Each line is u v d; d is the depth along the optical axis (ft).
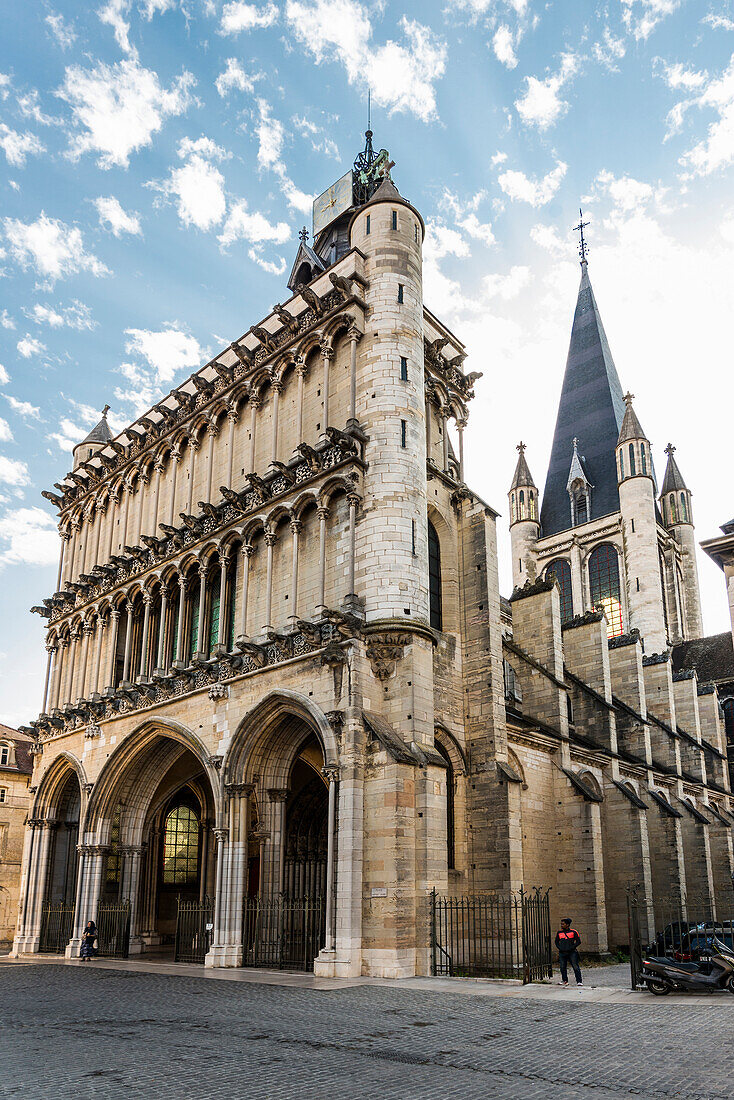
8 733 228.84
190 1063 44.37
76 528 169.58
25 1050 48.19
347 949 87.92
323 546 108.88
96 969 103.50
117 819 135.64
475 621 120.98
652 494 291.58
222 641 120.26
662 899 161.17
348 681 97.45
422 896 90.02
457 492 127.95
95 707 141.28
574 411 339.36
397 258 119.03
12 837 215.10
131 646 140.36
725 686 276.21
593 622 170.19
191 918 116.57
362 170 176.96
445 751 112.98
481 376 142.20
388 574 102.01
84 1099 36.81
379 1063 44.32
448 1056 46.06
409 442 109.81
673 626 306.55
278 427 125.39
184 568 132.77
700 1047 47.83
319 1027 55.57
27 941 141.28
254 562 121.19
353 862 90.48
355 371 114.62
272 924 104.53
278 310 126.93
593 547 305.53
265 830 108.58
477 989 76.59
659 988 71.36
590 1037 51.42
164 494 145.48
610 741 154.71
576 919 126.11
